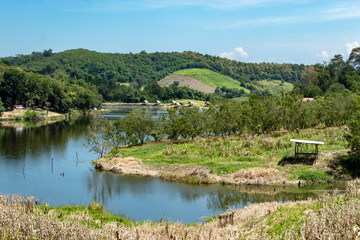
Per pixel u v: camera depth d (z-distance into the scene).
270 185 36.06
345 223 12.76
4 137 75.06
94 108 175.75
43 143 67.38
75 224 15.18
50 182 39.72
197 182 38.31
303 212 17.77
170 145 56.75
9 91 130.12
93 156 55.25
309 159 40.84
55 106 146.88
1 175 42.75
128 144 62.84
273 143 47.56
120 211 29.25
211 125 62.38
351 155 39.03
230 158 45.03
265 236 15.49
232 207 29.73
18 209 18.41
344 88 127.38
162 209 29.89
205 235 17.69
